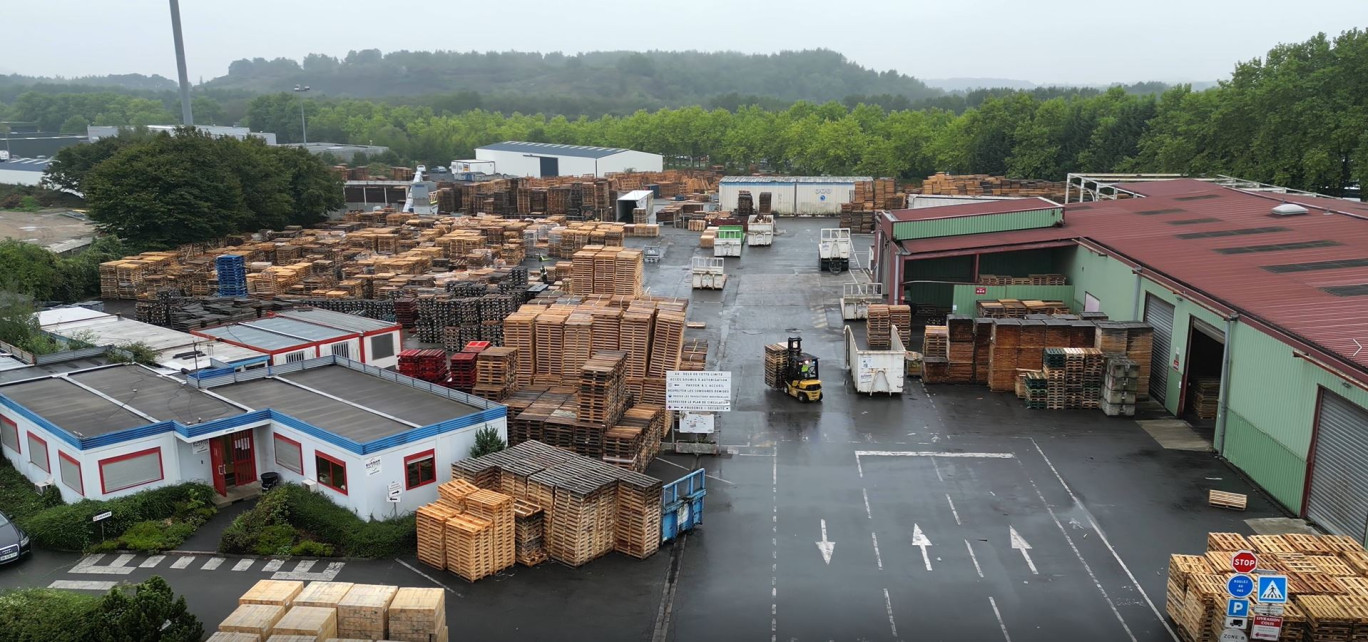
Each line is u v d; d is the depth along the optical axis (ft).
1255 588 72.13
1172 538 93.30
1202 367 131.85
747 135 556.10
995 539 93.35
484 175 482.28
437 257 245.86
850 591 83.41
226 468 103.76
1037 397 133.90
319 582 77.51
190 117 450.30
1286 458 100.73
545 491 89.25
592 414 107.45
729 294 217.15
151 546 90.74
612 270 185.47
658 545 91.56
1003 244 176.96
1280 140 282.97
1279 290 120.98
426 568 87.66
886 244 201.87
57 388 118.83
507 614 79.30
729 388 115.55
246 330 149.79
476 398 109.70
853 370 146.30
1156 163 349.00
